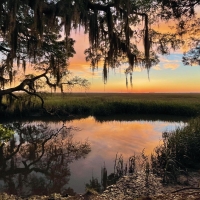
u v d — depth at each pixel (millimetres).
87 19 6633
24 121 21562
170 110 26859
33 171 8922
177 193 6012
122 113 28047
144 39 7215
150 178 7379
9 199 6219
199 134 9266
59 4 6406
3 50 13734
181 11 7098
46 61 16469
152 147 11828
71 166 9102
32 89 17422
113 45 7516
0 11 6176
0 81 15086
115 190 6641
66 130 17375
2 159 10492
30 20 9500
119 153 10773
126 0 6332
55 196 6383
